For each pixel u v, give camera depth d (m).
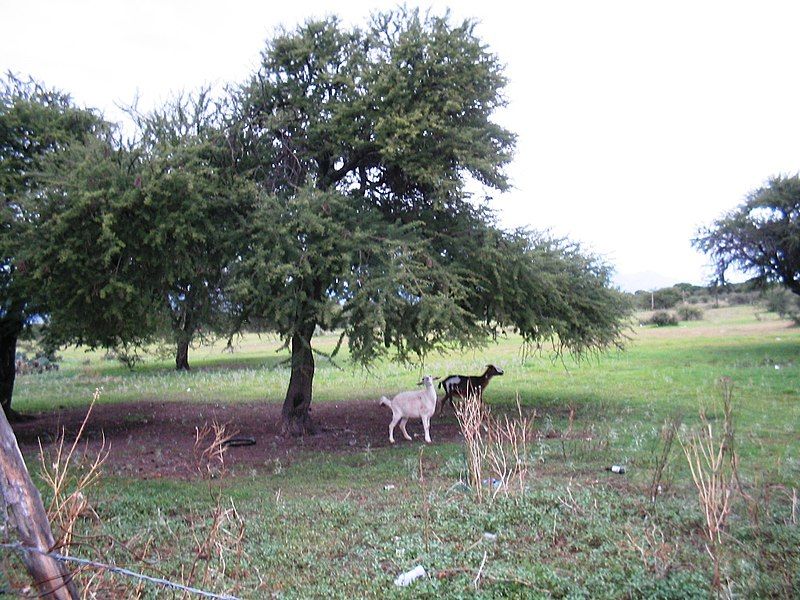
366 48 13.96
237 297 11.59
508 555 6.03
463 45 13.07
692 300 75.50
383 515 7.38
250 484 9.46
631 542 5.96
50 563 3.54
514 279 13.09
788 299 45.16
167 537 6.80
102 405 20.22
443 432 13.99
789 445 10.58
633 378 21.31
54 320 12.81
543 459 10.14
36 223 11.60
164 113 13.34
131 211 11.41
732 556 5.68
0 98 14.21
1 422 3.50
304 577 5.76
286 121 13.38
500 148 14.06
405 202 14.58
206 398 21.31
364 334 12.27
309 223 11.55
